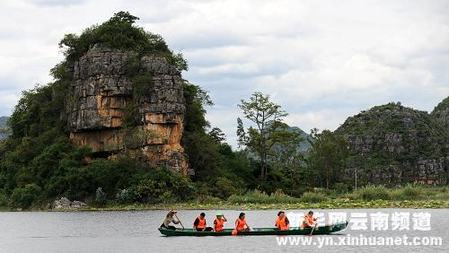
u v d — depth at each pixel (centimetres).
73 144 15300
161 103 14600
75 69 15462
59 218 11012
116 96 14900
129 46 15438
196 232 6731
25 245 6681
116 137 14862
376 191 13288
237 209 12138
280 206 12300
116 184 14025
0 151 16838
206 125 17112
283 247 5856
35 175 15062
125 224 9150
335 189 18400
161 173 13950
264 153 17600
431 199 12781
